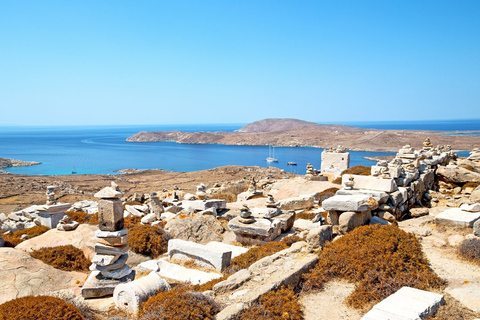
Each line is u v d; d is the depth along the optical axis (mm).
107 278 10477
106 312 9180
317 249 10336
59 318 7590
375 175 15531
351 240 10039
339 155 33875
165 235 16062
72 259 13227
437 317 6801
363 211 12266
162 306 7730
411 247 9242
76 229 16047
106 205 10320
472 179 20203
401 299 7191
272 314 7547
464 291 7707
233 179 64688
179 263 13461
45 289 10562
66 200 47594
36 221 22172
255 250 12812
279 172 73188
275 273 9367
